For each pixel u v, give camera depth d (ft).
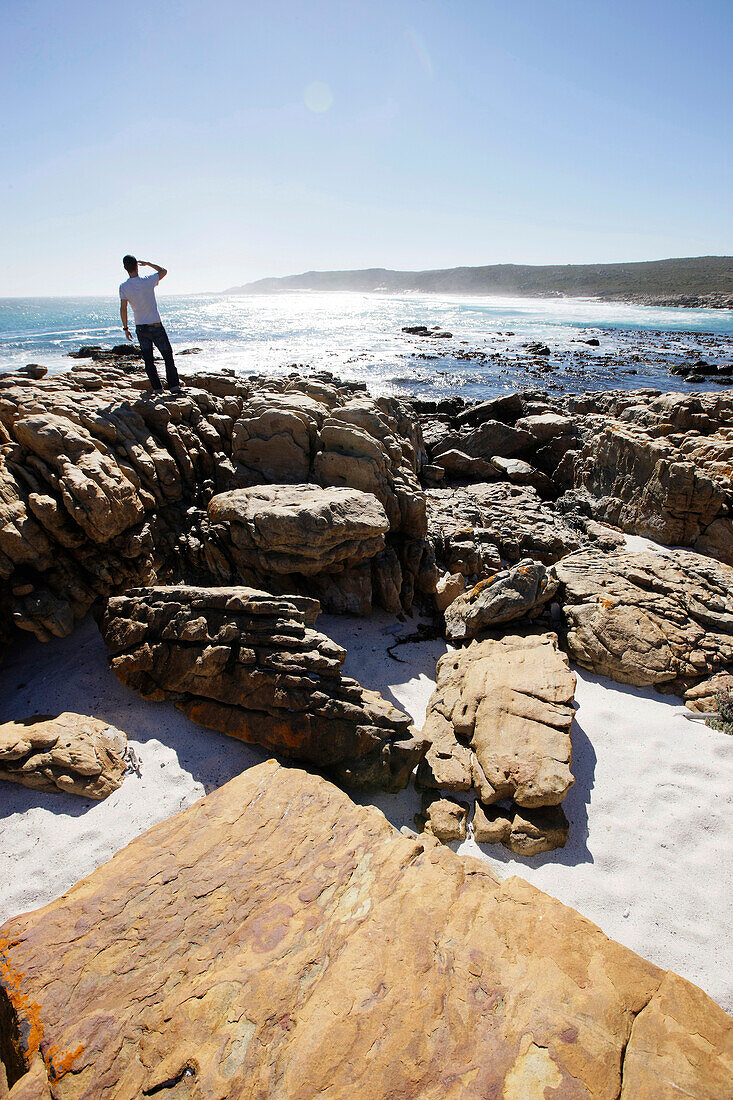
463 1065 7.39
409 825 15.79
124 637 18.35
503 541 30.42
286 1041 7.79
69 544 20.21
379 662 22.18
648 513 36.11
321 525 21.53
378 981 8.43
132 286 27.84
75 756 15.14
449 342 180.75
